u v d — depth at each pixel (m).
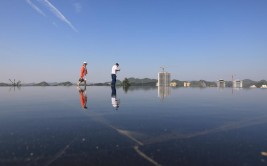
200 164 2.21
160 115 5.05
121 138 3.07
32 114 5.12
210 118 4.70
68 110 5.81
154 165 2.18
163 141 2.94
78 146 2.71
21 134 3.28
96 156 2.39
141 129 3.62
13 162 2.22
